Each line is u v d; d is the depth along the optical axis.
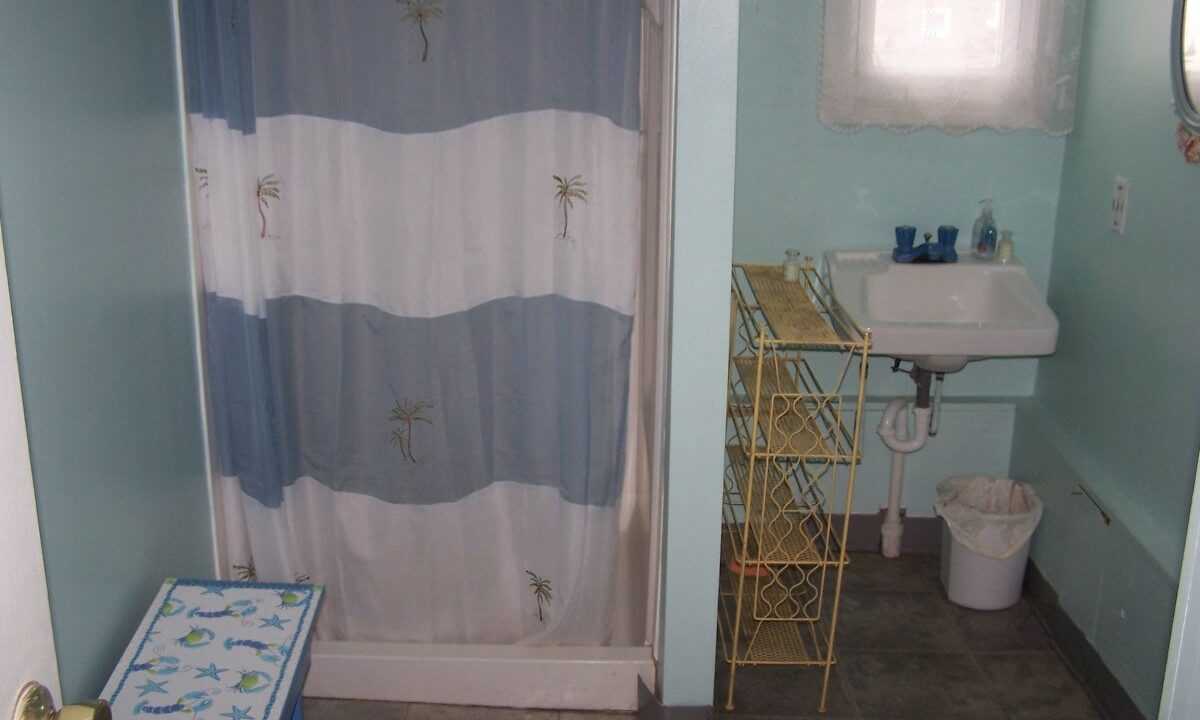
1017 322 2.71
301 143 2.28
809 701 2.67
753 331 3.14
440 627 2.64
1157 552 2.38
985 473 3.27
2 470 1.04
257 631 1.95
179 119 2.25
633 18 2.19
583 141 2.27
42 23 1.64
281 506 2.52
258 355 2.39
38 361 1.62
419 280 2.36
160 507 2.15
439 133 2.27
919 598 3.11
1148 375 2.54
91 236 1.82
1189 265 2.36
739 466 2.90
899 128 2.99
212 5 2.20
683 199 2.14
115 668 1.85
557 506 2.52
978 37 2.88
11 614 1.06
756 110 3.00
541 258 2.34
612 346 2.37
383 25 2.21
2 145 1.51
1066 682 2.75
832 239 3.12
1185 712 1.08
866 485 3.31
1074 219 2.96
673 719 2.47
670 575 2.37
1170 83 2.43
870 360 3.23
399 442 2.48
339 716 2.54
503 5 2.20
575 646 2.60
